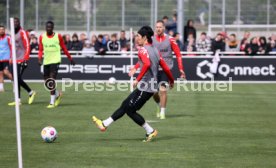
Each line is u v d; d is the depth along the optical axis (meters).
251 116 42.56
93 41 70.38
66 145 31.80
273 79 67.56
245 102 50.59
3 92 56.66
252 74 67.56
